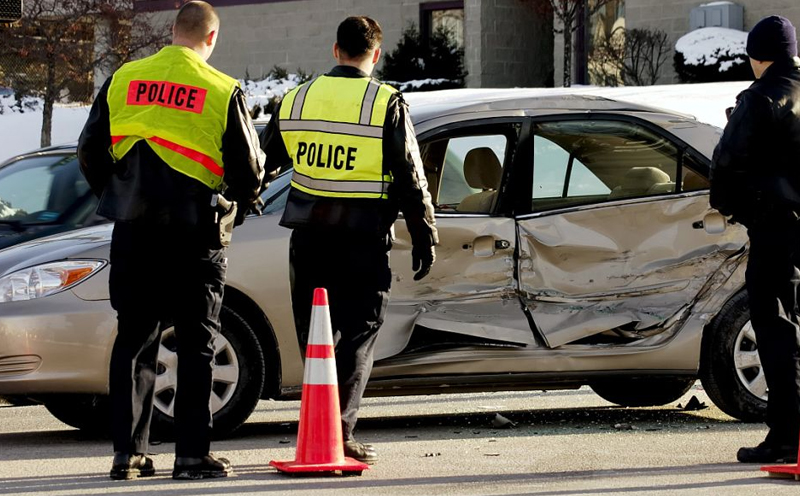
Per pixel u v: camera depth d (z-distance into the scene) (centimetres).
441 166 914
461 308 879
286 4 3581
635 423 952
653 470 745
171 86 703
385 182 748
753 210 753
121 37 2730
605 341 905
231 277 842
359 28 754
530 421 965
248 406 854
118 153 709
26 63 2727
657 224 915
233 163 704
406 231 869
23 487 701
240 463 776
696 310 915
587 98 935
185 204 698
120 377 717
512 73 3272
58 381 826
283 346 858
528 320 889
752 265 764
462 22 3347
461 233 880
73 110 3103
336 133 745
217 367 849
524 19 3294
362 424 954
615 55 2964
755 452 764
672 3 2923
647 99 2325
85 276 835
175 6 3186
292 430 923
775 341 758
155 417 841
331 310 755
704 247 919
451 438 880
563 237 897
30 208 1258
